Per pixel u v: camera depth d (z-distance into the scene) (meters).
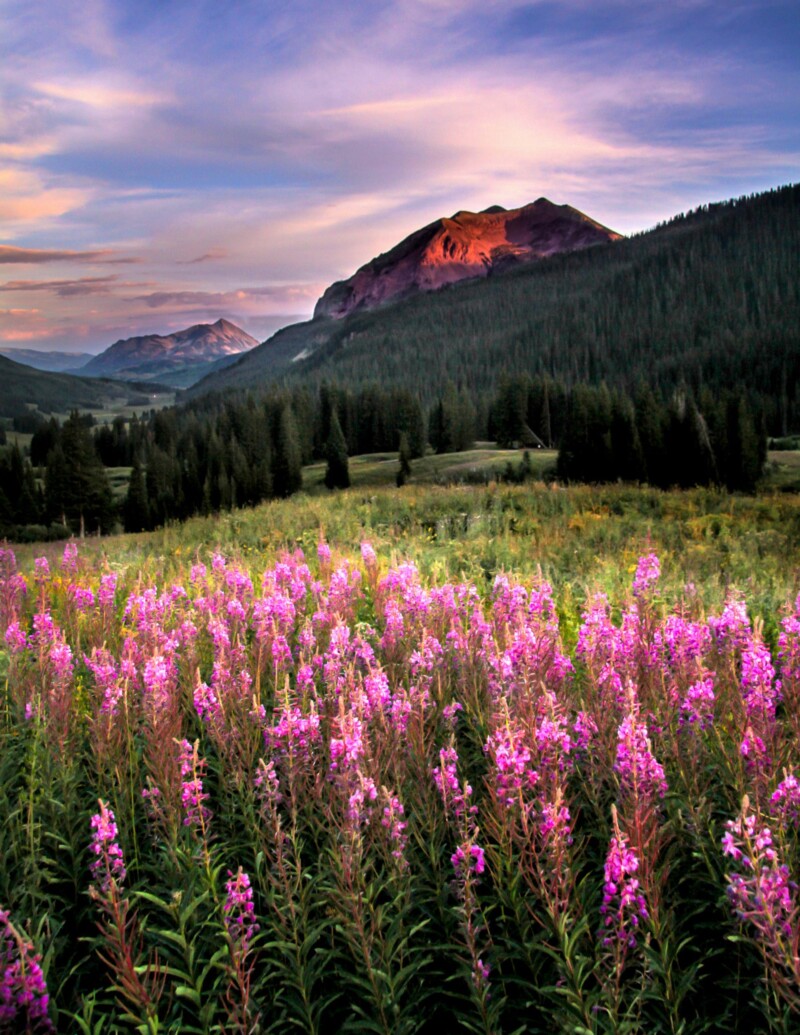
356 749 3.56
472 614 7.06
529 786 3.52
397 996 2.96
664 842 3.38
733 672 4.48
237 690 5.05
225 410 149.50
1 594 8.34
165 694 4.55
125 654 5.96
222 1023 3.01
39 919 3.32
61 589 9.73
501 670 4.71
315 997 3.28
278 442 114.75
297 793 3.94
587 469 77.12
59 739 4.45
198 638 6.92
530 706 4.04
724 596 8.61
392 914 3.39
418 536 16.31
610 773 3.87
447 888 3.34
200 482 101.50
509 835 3.38
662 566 11.80
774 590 9.12
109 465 170.38
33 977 2.49
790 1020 2.77
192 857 3.47
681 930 3.35
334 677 5.01
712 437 70.00
